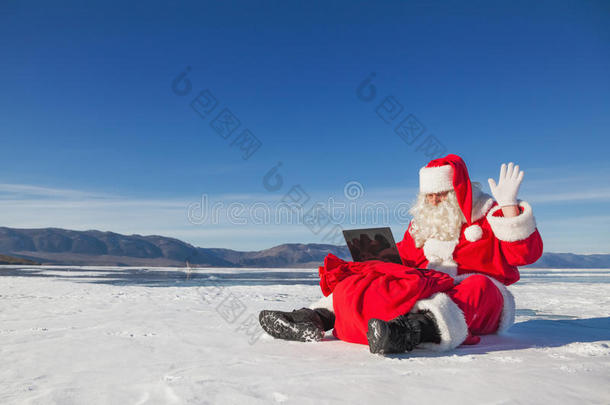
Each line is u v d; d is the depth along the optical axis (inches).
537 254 99.0
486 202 103.8
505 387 57.2
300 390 55.6
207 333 110.1
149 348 89.4
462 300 91.1
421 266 110.3
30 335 107.3
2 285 379.6
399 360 76.3
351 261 106.3
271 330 100.3
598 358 78.0
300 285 428.1
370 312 88.0
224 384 58.6
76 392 55.2
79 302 214.8
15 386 58.9
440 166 105.7
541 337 105.0
